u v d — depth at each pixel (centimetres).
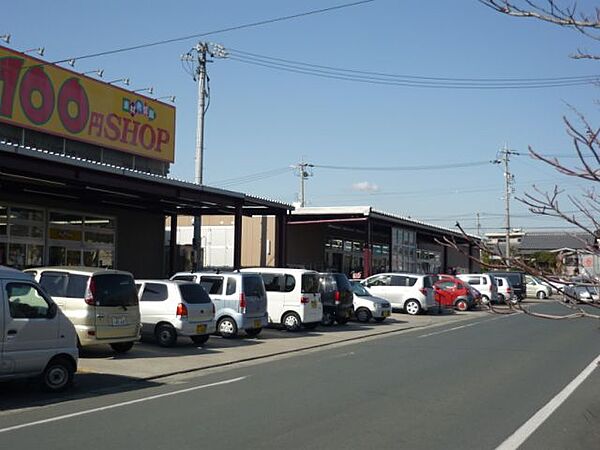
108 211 2673
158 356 1448
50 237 2403
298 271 2075
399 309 2995
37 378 1020
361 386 1109
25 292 985
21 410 897
